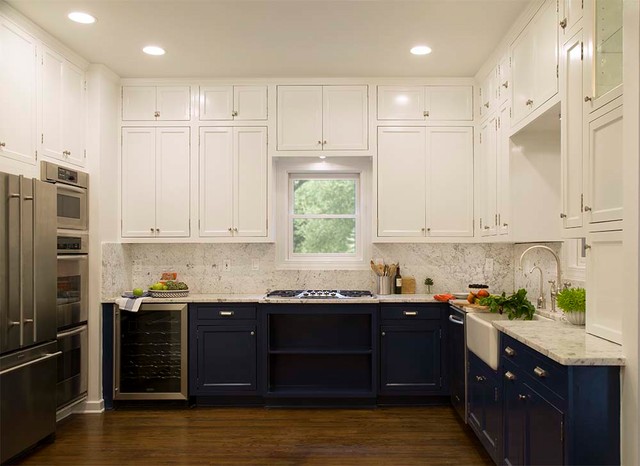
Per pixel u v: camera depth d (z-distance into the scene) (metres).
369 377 4.15
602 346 1.99
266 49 3.62
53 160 3.45
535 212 3.37
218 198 4.25
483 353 2.82
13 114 3.03
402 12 3.05
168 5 2.96
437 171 4.24
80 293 3.75
